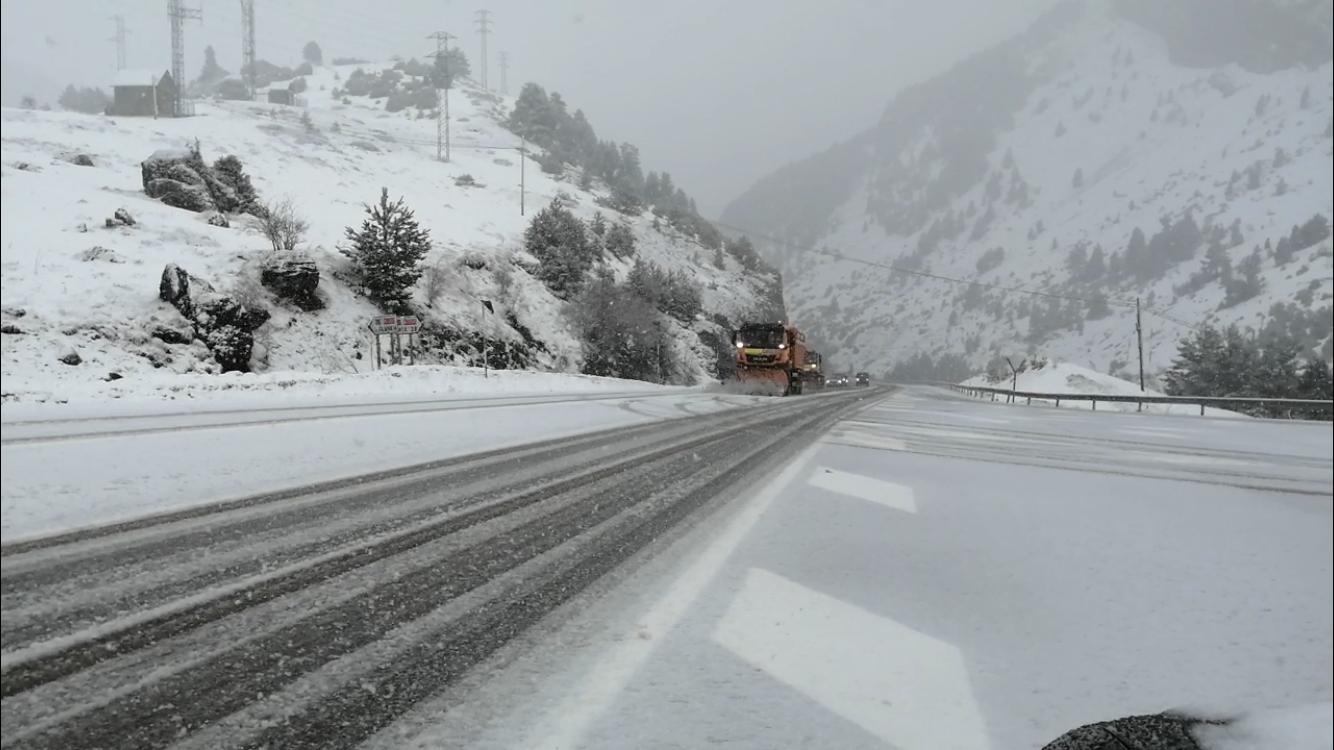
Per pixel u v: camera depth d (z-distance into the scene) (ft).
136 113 232.32
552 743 6.28
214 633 8.60
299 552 12.42
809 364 130.82
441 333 114.21
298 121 300.61
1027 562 14.47
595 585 11.07
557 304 159.84
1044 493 23.24
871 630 9.91
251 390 58.08
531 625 9.27
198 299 74.18
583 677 7.74
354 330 97.60
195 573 11.03
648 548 13.46
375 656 8.07
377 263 105.40
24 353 57.72
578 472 22.63
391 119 412.57
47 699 6.77
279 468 21.68
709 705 7.25
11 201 95.81
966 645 9.75
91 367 60.70
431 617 9.41
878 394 161.07
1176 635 10.94
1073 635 10.59
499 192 258.78
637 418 46.37
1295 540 18.04
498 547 13.19
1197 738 4.67
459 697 7.14
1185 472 32.09
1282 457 41.50
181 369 68.39
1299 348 155.22
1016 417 75.82
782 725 6.91
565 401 63.72
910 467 27.76
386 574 11.26
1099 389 142.31
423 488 19.03
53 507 15.61
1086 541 16.66
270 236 103.65
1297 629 11.35
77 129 168.66
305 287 93.66
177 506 15.99
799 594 11.22
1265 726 4.84
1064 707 8.00
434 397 63.10
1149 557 15.64
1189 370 166.81
